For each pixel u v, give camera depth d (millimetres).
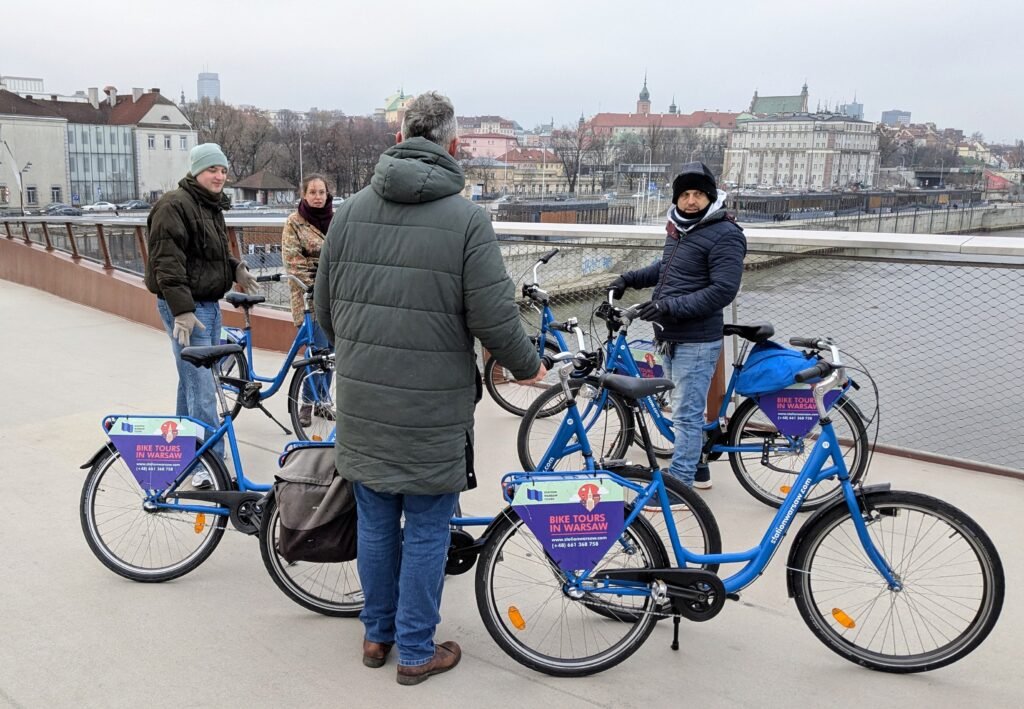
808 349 3982
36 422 5414
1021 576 3340
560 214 85562
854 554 2975
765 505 4148
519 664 2803
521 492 2648
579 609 2977
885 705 2588
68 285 10398
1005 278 5434
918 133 166500
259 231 8102
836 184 133875
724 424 4148
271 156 108438
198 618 3084
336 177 110375
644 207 97312
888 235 4844
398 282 2445
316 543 2771
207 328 4262
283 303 8031
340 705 2582
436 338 2465
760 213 93062
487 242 2447
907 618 2965
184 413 4371
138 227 9109
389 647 2811
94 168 94500
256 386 4262
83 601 3188
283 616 3111
